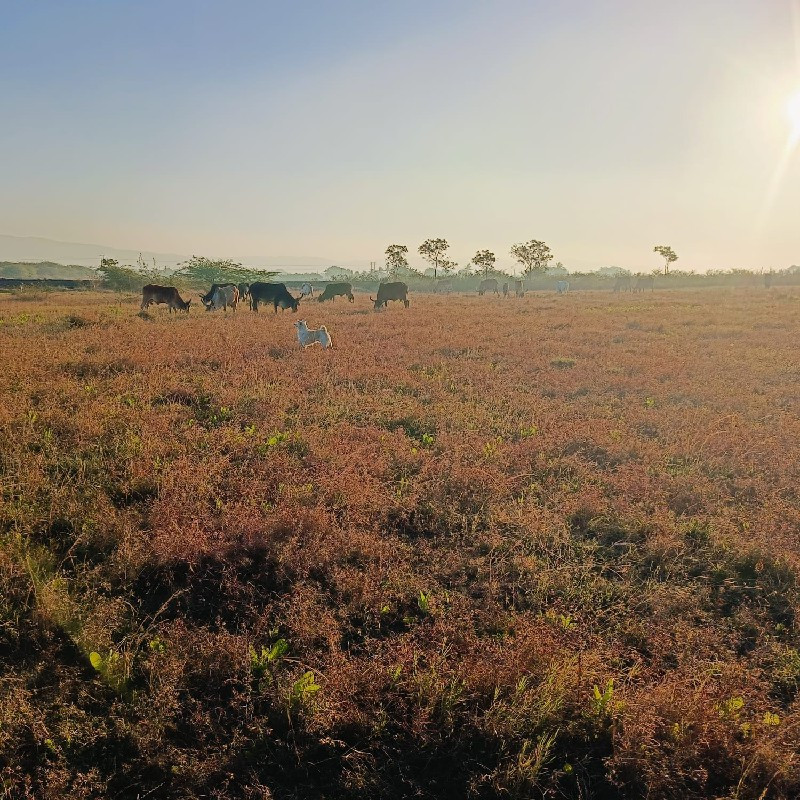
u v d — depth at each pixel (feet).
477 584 13.98
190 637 11.71
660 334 55.21
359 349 42.09
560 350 44.60
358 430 23.67
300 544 14.87
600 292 155.74
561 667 10.84
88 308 73.87
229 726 10.03
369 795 8.93
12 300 95.40
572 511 17.31
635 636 12.48
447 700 10.19
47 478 17.69
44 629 11.46
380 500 17.20
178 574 13.82
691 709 9.90
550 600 13.67
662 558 15.39
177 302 75.15
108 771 9.06
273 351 41.50
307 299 116.06
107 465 18.92
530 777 9.07
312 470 19.45
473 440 22.75
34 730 9.37
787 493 19.38
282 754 9.48
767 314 74.84
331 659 11.09
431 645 11.78
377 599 13.14
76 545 14.37
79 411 24.18
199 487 17.31
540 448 22.22
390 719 10.03
